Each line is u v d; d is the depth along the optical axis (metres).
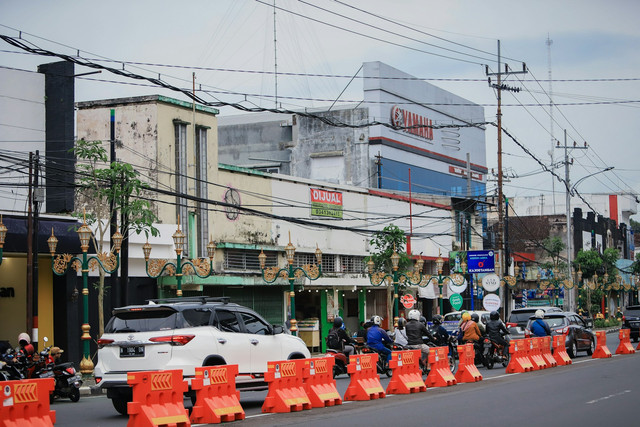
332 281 43.16
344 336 25.41
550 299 73.81
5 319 29.59
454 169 79.06
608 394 18.45
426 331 24.94
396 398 18.53
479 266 44.00
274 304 40.09
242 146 69.69
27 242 26.73
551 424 13.82
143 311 16.61
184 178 36.28
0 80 32.19
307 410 16.45
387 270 44.25
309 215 44.28
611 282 81.00
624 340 34.12
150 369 15.98
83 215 27.12
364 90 67.56
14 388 11.89
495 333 28.14
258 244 39.84
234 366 15.27
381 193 51.53
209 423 14.38
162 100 35.66
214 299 17.64
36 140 32.94
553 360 27.75
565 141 62.94
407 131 70.56
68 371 20.45
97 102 36.50
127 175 27.62
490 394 18.83
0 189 31.66
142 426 13.14
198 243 36.56
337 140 66.75
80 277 30.47
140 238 32.91
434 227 56.75
